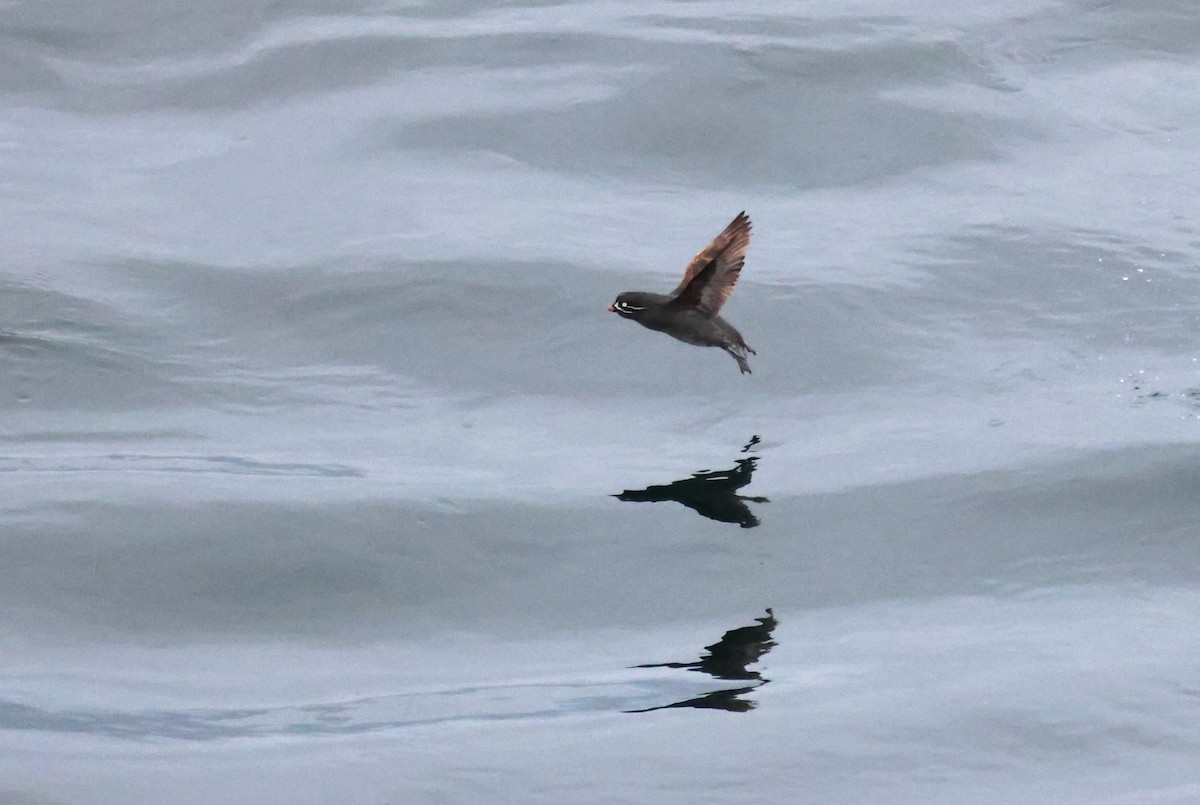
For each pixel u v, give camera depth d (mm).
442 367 22562
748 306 23531
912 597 17719
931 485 19594
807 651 16734
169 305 23641
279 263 24656
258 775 14648
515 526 18859
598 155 27672
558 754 14875
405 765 14750
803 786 14422
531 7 32438
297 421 21266
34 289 23688
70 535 18453
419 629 17312
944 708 15492
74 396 21562
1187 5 31859
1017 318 23375
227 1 32438
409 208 26188
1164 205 26000
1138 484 19438
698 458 20438
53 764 14805
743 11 31703
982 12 31609
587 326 23266
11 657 16641
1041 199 26250
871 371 22281
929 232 25406
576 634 17188
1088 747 14922
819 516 19094
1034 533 18750
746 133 28031
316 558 18266
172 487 19422
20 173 27438
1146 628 16984
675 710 15641
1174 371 21953
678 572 18172
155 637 17094
